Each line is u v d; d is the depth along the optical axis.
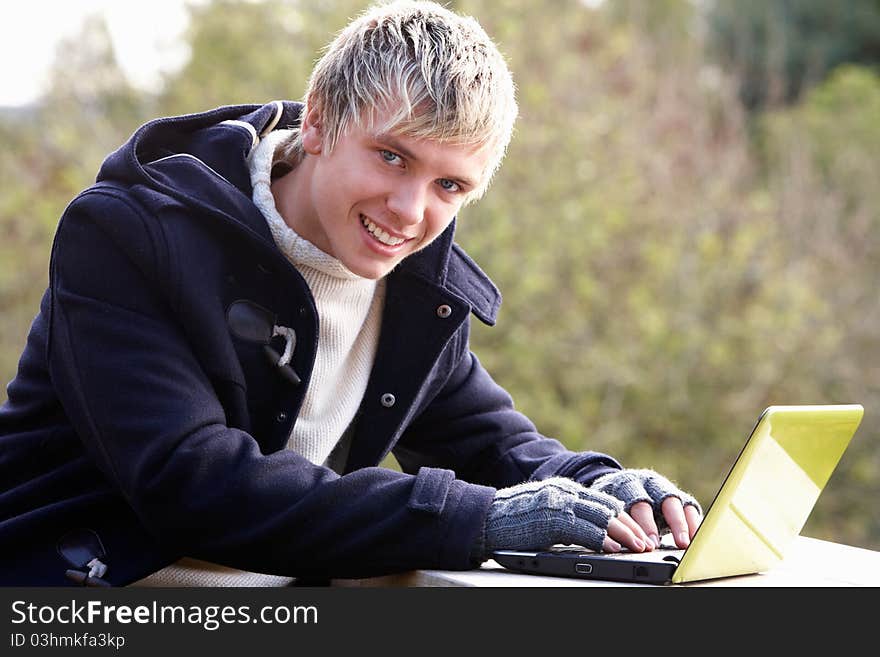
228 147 3.70
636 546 3.15
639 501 3.46
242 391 3.44
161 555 3.38
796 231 15.50
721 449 13.57
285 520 3.10
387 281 3.84
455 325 3.85
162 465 3.13
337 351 3.77
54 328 3.39
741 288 14.12
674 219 14.43
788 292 14.05
